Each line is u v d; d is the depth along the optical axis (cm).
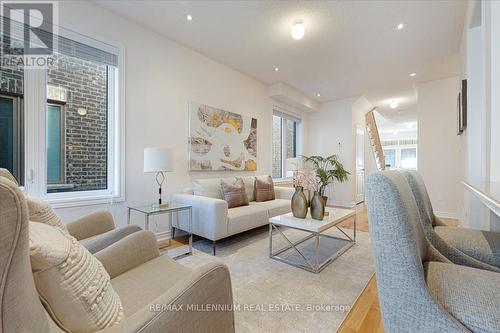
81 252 62
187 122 328
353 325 139
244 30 286
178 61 317
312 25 273
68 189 235
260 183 378
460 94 315
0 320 40
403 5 240
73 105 238
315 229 208
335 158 575
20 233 40
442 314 64
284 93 467
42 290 53
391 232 70
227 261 233
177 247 275
